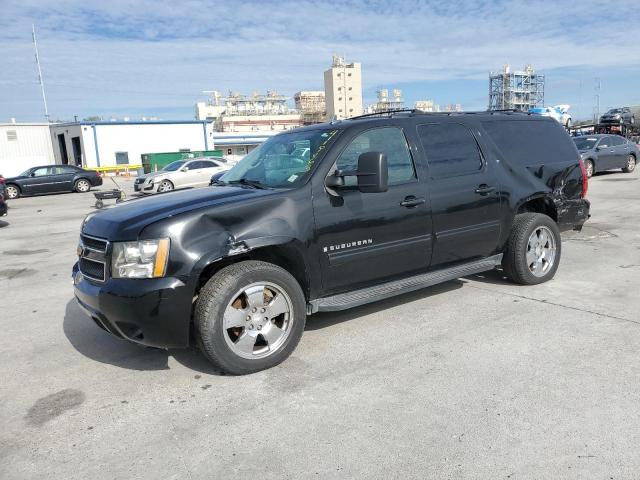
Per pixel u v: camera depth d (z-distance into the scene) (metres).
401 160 4.59
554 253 5.75
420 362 3.90
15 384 3.87
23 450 3.01
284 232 3.85
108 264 3.65
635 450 2.74
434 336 4.39
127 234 3.58
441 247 4.81
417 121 4.81
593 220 9.73
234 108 139.88
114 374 3.96
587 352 3.94
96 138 41.97
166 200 4.09
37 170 23.89
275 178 4.35
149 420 3.27
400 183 4.52
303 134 4.72
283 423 3.15
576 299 5.18
